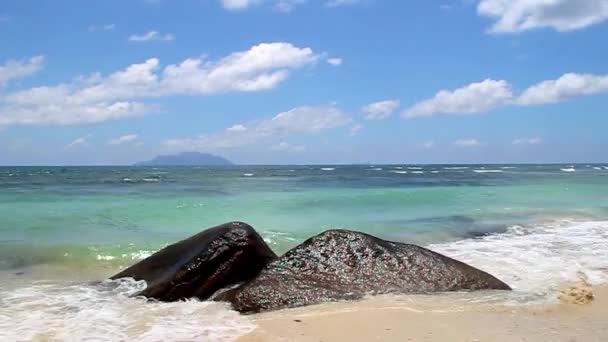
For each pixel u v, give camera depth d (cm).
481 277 700
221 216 1464
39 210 1535
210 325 531
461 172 6338
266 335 496
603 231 1275
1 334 503
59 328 524
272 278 648
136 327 526
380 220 1425
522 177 4400
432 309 581
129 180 3644
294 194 2184
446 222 1397
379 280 671
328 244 719
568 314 571
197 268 680
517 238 1168
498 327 518
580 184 3138
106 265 886
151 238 1116
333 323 532
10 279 773
